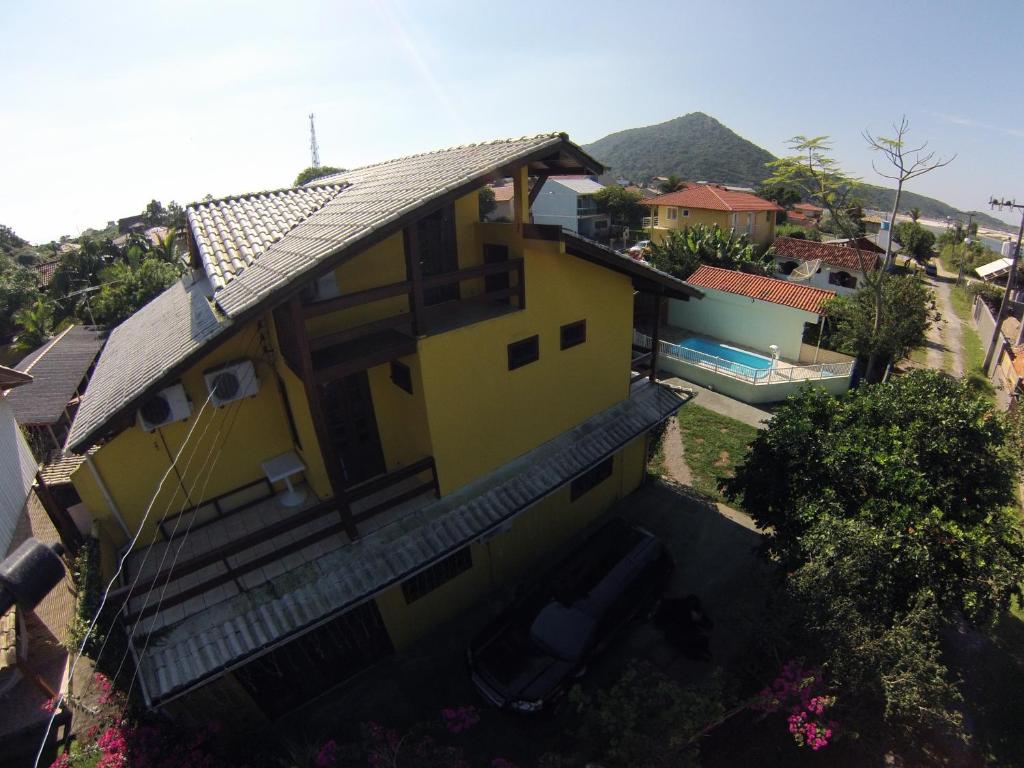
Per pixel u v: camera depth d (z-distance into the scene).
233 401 8.16
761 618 7.61
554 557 11.29
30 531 11.75
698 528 11.95
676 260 28.73
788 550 7.93
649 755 5.57
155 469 8.08
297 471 8.66
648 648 9.12
